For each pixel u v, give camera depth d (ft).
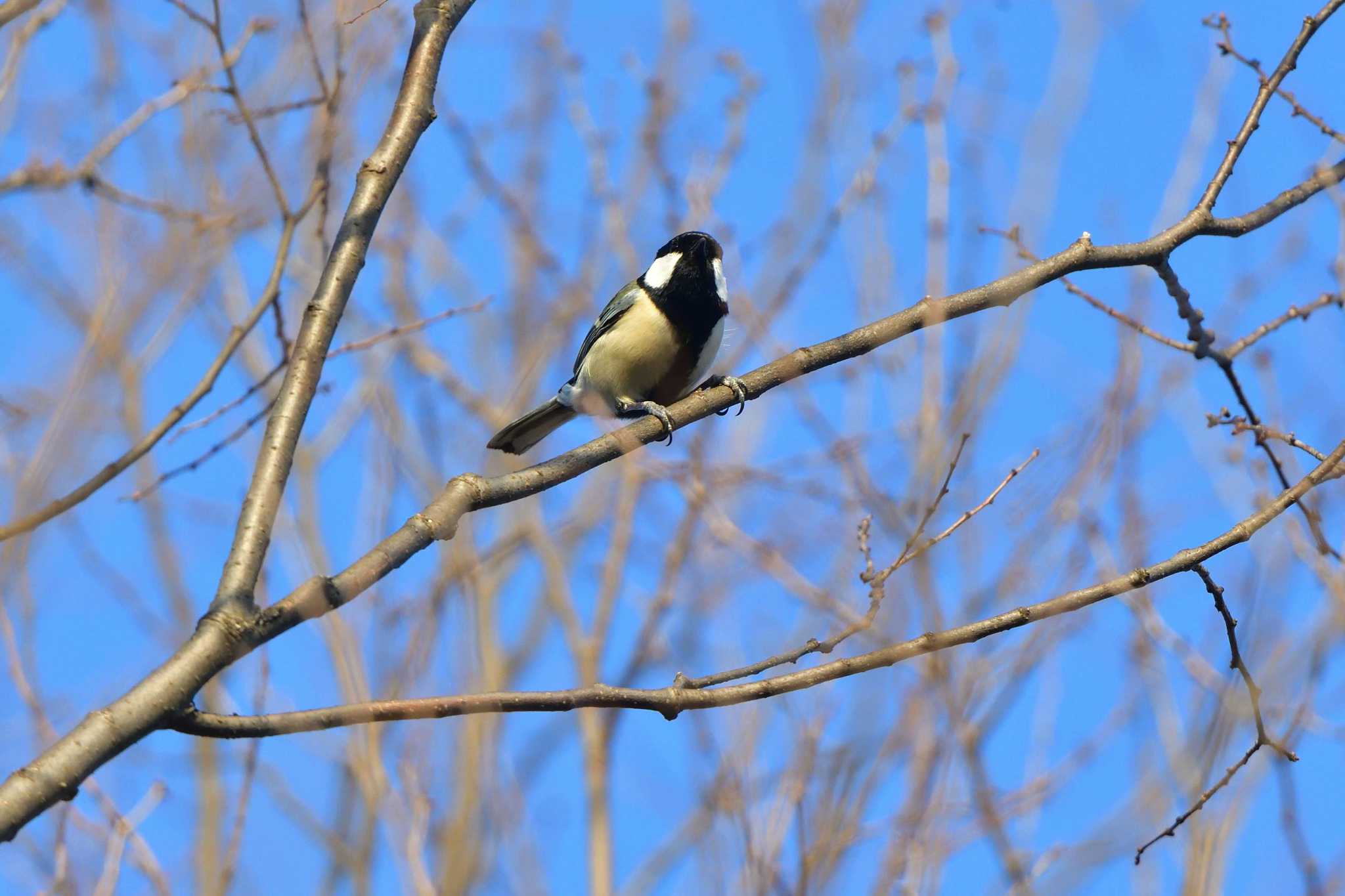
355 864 37.06
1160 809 32.24
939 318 30.32
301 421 22.76
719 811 32.40
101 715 18.99
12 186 29.07
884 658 23.85
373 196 25.04
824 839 30.07
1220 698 33.17
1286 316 33.45
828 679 23.65
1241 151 32.73
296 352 23.31
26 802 18.06
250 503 21.53
